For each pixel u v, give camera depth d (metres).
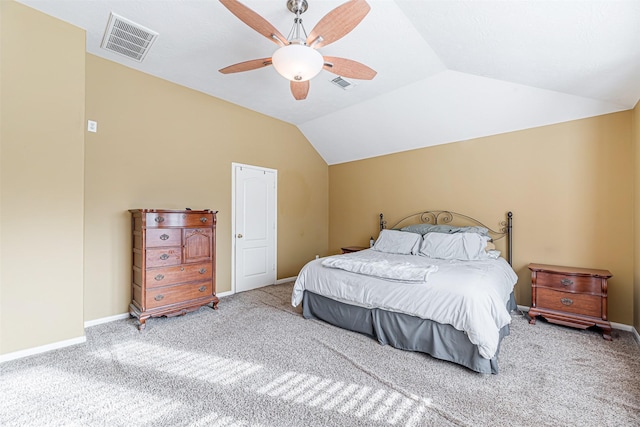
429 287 2.27
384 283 2.52
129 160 3.16
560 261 3.22
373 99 3.88
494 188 3.70
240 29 2.49
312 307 3.13
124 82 3.12
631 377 1.96
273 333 2.73
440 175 4.21
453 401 1.72
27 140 2.23
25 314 2.22
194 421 1.55
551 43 2.11
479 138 3.83
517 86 3.03
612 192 2.92
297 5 2.09
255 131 4.45
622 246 2.87
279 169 4.84
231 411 1.63
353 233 5.36
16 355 2.18
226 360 2.21
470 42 2.42
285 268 4.95
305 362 2.19
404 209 4.63
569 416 1.58
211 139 3.90
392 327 2.45
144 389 1.84
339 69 2.29
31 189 2.25
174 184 3.53
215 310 3.40
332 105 4.15
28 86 2.23
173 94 3.52
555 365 2.12
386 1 2.07
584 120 3.07
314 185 5.49
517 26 2.02
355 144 4.96
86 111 2.87
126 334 2.68
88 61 2.88
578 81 2.59
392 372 2.04
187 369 2.08
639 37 1.79
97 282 2.94
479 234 3.47
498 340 2.04
